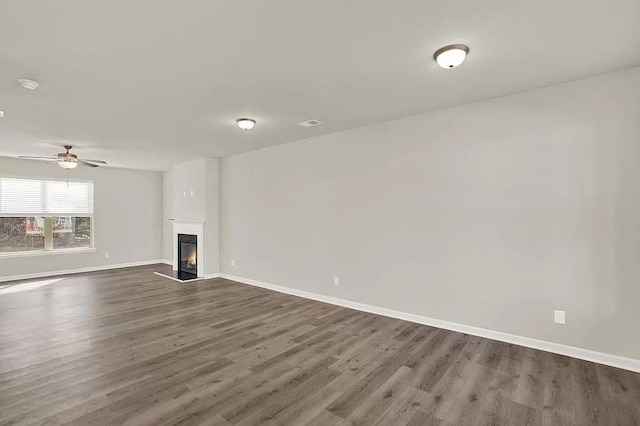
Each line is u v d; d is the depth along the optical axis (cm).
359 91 307
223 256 657
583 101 286
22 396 231
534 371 269
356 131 439
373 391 241
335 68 258
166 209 834
